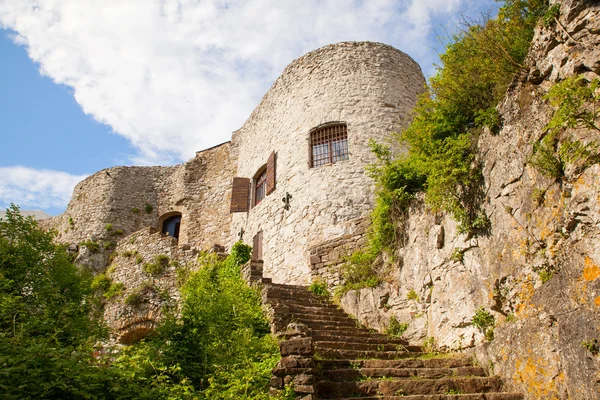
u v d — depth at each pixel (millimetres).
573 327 4820
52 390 4367
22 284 8500
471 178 7254
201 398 5527
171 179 24672
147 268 16297
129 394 4906
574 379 4727
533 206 5793
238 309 8531
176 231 23938
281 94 17422
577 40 5359
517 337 5750
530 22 7016
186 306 7734
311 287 11062
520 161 6145
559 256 5246
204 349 6816
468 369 6285
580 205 4941
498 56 7371
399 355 7273
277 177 15992
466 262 7211
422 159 8984
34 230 9672
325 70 16297
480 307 6719
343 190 13852
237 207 17688
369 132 14742
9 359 4434
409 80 16578
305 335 6656
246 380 5668
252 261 11078
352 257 10875
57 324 7215
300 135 15656
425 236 8562
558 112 5078
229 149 23516
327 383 5781
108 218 23094
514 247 6055
